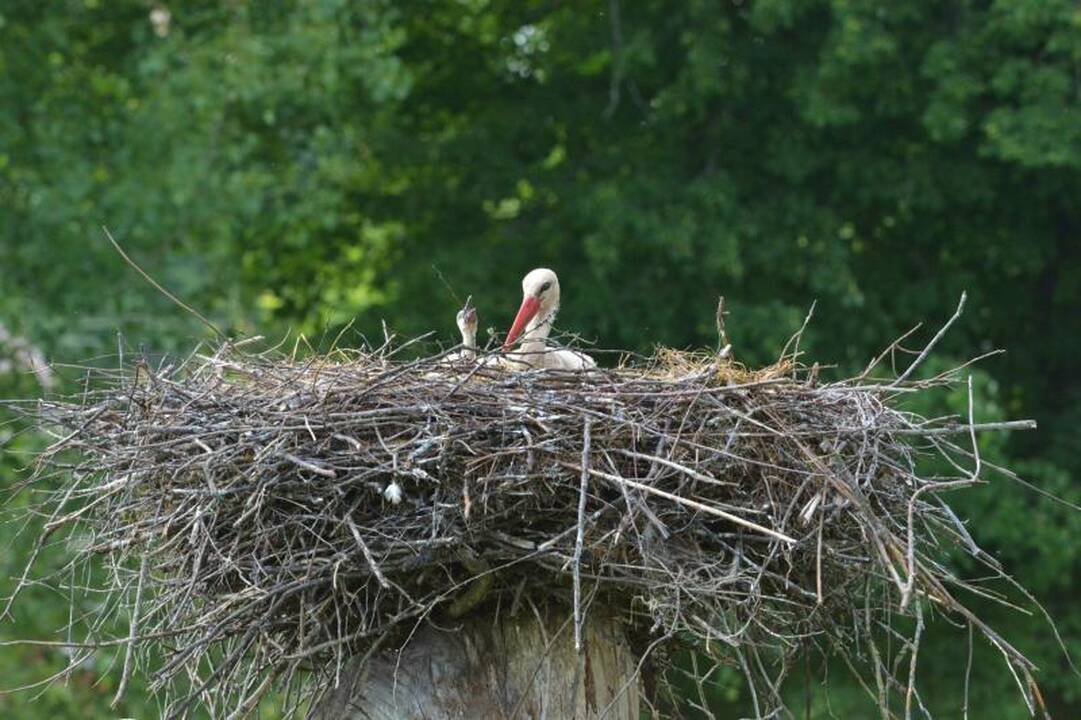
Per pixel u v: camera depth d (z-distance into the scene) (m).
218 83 16.27
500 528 6.91
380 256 19.36
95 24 18.14
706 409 7.09
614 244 16.28
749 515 6.99
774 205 17.00
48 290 16.47
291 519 6.87
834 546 7.11
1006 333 18.66
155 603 7.41
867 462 7.16
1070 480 17.62
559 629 6.95
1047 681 17.14
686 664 15.70
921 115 16.72
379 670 7.17
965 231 18.12
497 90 19.77
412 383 7.23
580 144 18.69
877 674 7.06
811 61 17.08
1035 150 15.73
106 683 15.48
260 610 6.93
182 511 7.02
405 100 19.89
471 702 7.08
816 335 16.33
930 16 16.69
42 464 7.85
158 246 16.44
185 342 16.05
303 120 17.14
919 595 6.85
